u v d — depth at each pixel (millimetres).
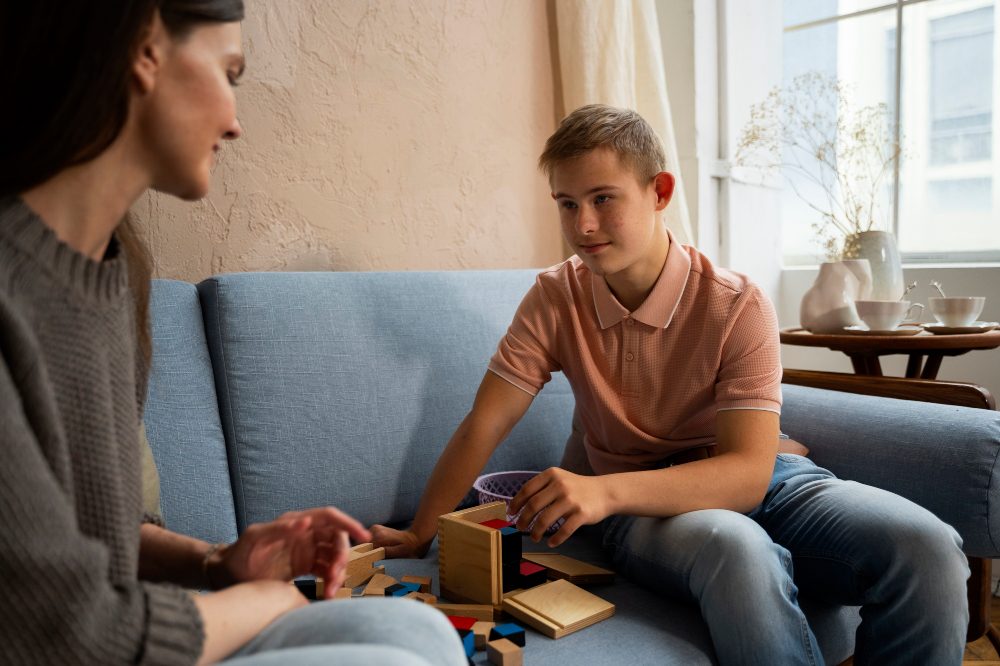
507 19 1697
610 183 1074
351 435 1227
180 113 560
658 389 1188
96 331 545
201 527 1076
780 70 2334
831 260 1926
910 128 2125
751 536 926
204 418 1126
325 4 1419
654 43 1854
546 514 963
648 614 959
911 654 967
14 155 505
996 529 1120
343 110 1460
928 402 1355
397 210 1550
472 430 1197
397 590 978
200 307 1195
